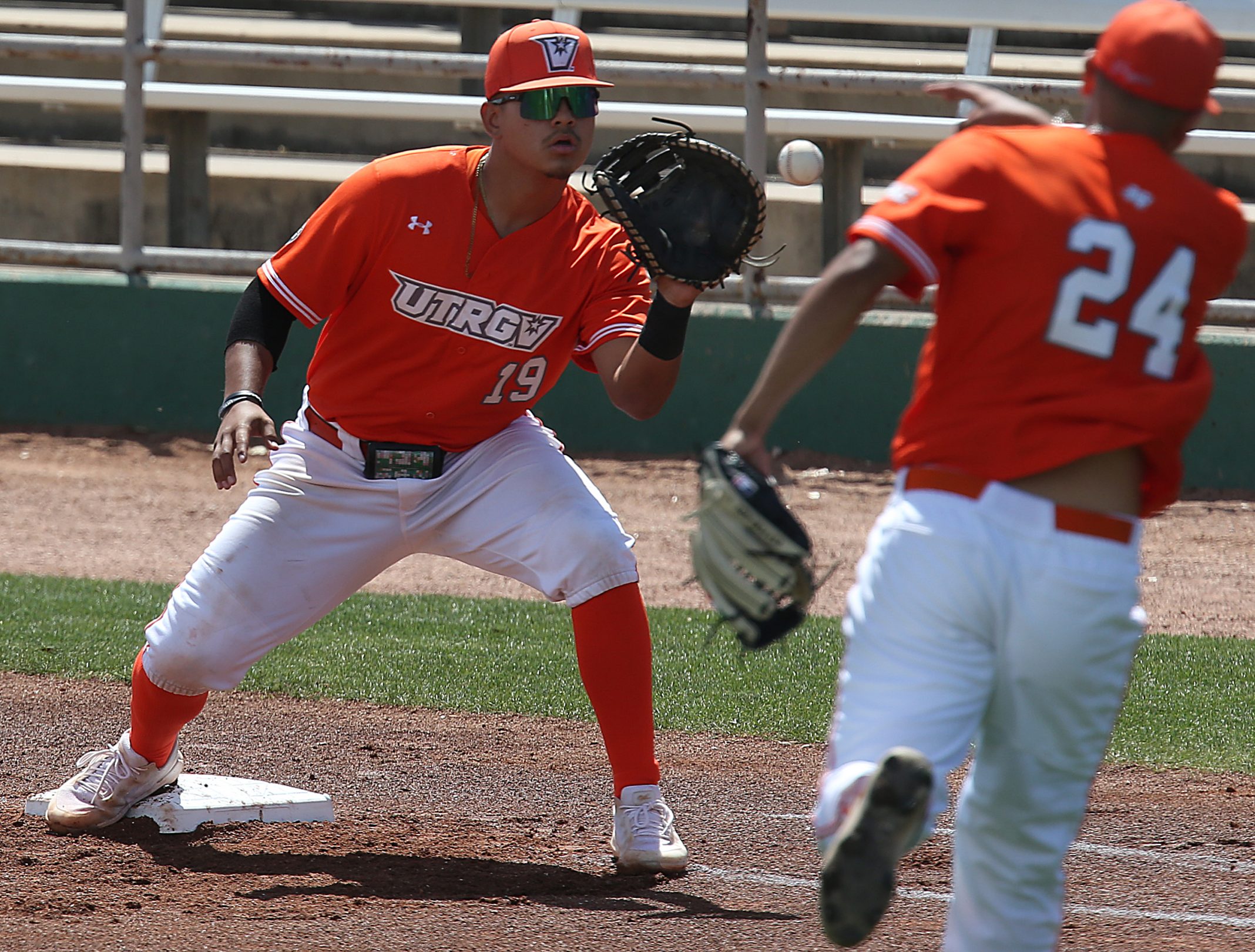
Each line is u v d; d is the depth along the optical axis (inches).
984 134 377.4
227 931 514.9
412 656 1015.0
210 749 791.7
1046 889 394.9
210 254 1838.1
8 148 2458.2
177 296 1827.0
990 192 365.4
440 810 693.3
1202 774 786.8
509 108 573.0
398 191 586.9
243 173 2308.1
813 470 1726.1
